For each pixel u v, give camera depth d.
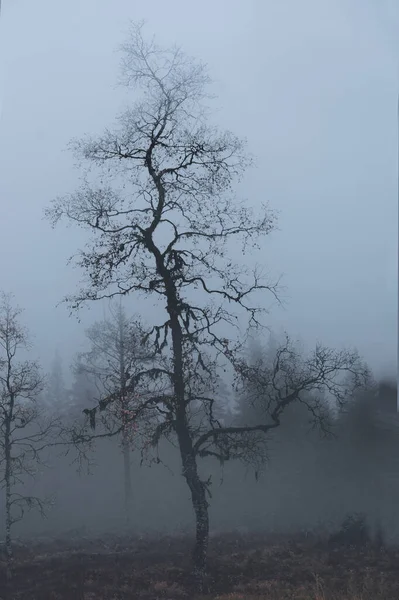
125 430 21.73
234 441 22.88
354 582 18.80
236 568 21.83
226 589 19.72
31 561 24.73
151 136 22.34
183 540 28.72
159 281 22.00
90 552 26.28
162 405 22.31
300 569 21.52
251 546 26.23
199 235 22.44
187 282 22.06
